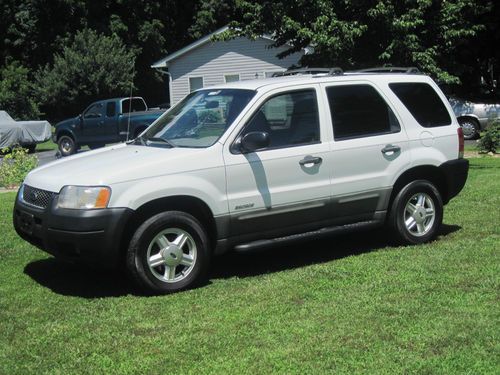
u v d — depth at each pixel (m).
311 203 6.07
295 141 6.04
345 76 6.52
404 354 4.06
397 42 12.77
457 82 13.22
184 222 5.44
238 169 5.69
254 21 14.34
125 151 5.95
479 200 8.96
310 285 5.48
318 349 4.16
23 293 5.47
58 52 41.69
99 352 4.20
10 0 41.56
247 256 6.63
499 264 5.90
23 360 4.11
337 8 13.45
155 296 5.34
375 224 6.54
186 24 47.03
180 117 6.30
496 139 15.31
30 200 5.66
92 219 5.12
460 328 4.44
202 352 4.16
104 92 37.81
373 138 6.46
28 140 23.23
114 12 44.69
